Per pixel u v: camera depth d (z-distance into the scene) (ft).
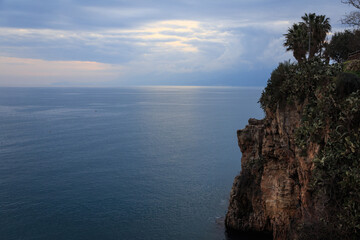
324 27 139.13
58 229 146.51
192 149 336.08
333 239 67.92
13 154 308.19
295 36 141.49
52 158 293.84
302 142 79.97
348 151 69.26
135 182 219.82
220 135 428.97
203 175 236.84
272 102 98.17
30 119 608.19
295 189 94.22
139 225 150.00
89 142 379.35
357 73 89.81
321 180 72.33
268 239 124.98
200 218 156.25
